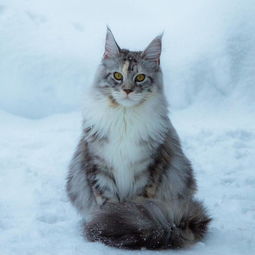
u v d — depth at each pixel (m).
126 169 6.86
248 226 7.00
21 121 12.57
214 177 9.34
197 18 15.10
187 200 6.73
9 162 9.77
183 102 13.39
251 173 9.55
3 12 15.29
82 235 6.52
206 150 10.78
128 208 6.27
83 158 7.14
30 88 13.33
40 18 15.52
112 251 5.95
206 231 6.50
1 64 13.77
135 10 16.77
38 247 6.02
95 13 16.31
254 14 14.84
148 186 6.95
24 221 7.05
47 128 12.11
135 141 6.79
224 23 14.66
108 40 6.99
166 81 13.61
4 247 6.02
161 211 6.22
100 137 6.83
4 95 13.30
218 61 13.90
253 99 13.40
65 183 8.48
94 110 6.91
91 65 13.88
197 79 13.69
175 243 6.14
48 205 7.81
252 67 13.88
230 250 6.11
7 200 7.95
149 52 6.98
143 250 6.04
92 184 6.99
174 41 14.49
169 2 16.89
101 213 6.41
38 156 10.25
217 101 13.41
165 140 7.06
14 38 14.35
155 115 6.91
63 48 14.37
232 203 7.95
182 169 7.32
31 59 13.80
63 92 13.34
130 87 6.69
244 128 11.91
